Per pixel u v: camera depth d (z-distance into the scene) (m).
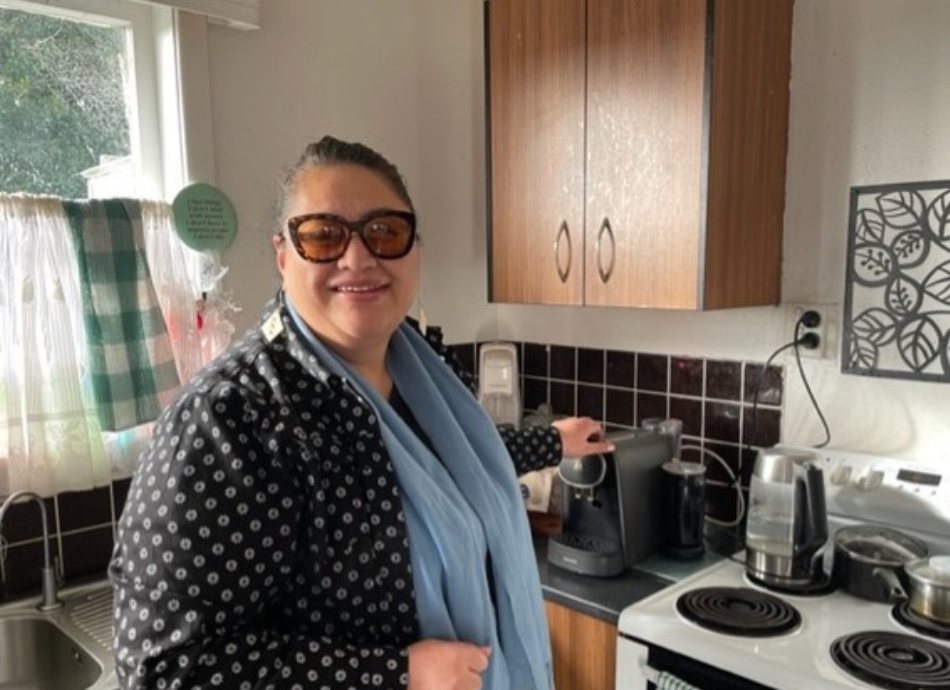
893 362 1.53
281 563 0.78
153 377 1.56
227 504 0.74
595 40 1.58
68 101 1.55
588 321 2.04
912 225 1.48
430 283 2.14
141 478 0.76
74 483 1.47
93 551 1.56
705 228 1.45
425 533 0.89
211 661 0.71
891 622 1.28
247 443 0.77
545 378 2.17
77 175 1.57
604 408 2.03
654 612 1.33
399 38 2.03
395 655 0.80
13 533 1.46
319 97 1.87
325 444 0.84
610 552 1.52
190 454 0.75
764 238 1.61
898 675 1.08
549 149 1.69
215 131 1.67
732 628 1.24
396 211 0.90
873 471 1.51
